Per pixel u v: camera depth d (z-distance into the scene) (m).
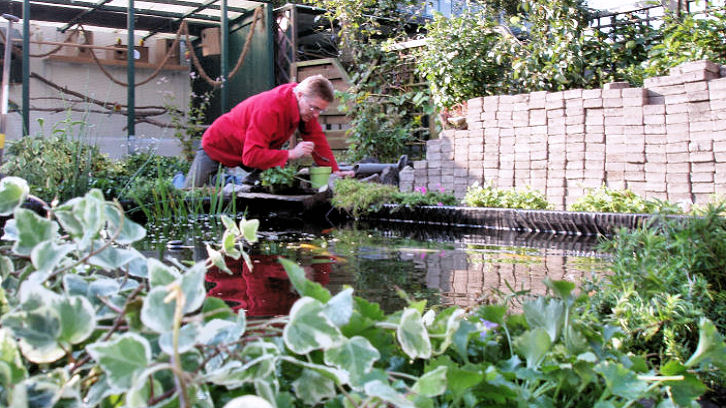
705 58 5.55
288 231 4.61
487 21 7.29
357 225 5.12
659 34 6.74
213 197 5.45
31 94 10.69
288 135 5.52
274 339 0.77
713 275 1.65
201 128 9.41
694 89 4.82
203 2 10.15
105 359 0.54
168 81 12.07
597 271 2.89
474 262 3.20
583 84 6.62
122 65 11.56
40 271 0.69
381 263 3.16
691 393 0.78
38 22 10.83
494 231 4.80
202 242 3.81
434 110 7.47
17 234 0.75
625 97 5.18
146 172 7.75
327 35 10.41
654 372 0.84
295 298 2.25
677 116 4.91
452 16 7.55
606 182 5.31
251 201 5.84
